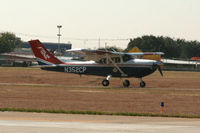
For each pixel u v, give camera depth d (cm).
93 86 7069
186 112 3878
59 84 7900
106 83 7006
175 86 7669
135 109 4053
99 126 2852
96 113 3581
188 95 5519
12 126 2789
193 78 10344
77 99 4856
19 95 5194
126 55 6944
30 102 4478
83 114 3531
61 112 3609
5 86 6612
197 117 3478
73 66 7156
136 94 5556
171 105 4412
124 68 6900
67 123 2973
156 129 2755
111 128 2772
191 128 2822
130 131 2664
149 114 3572
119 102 4616
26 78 9144
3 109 3662
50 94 5388
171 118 3375
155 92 5912
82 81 8644
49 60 7269
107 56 6875
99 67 7025
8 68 15000
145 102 4650
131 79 9406
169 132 2645
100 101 4688
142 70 6856
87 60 7125
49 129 2691
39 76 9881
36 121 3045
